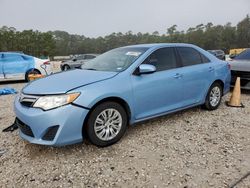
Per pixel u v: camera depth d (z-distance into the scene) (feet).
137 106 13.87
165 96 15.26
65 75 13.99
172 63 16.07
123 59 15.03
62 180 10.29
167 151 12.59
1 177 10.52
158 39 355.15
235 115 18.31
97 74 13.58
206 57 18.72
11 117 18.48
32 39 283.59
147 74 14.35
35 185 10.00
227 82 20.12
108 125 12.85
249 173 10.60
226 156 12.08
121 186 9.86
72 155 12.21
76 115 11.59
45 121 11.34
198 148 12.91
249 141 13.79
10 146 13.23
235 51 127.85
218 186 9.75
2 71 38.52
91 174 10.67
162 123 16.42
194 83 17.10
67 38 409.69
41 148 12.92
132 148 12.91
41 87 12.42
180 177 10.37
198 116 17.92
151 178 10.34
